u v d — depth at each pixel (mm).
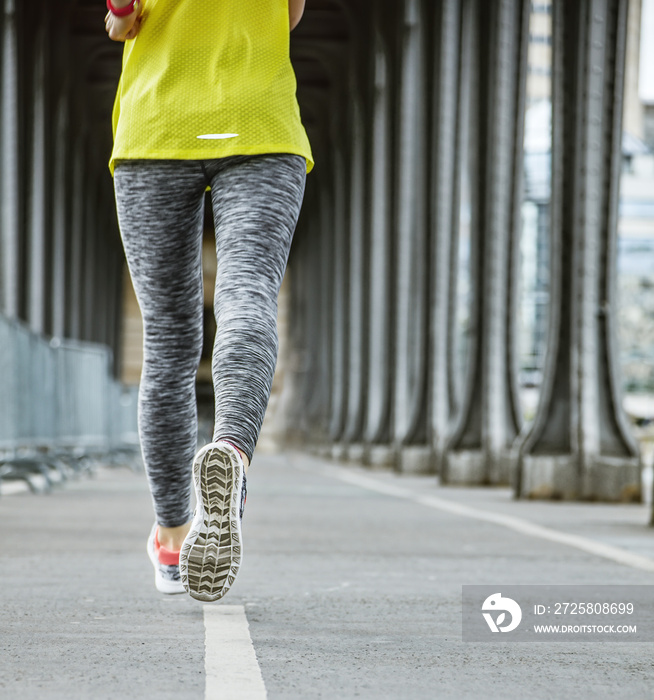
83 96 33625
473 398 16875
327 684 2939
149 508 10898
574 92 13336
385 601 4629
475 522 9453
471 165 17094
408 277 24172
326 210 39906
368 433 26969
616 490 12711
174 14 3586
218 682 2926
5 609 4246
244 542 7402
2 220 20250
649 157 67125
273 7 3584
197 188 3551
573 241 13258
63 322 32281
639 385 65312
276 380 52750
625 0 13141
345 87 34312
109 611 4219
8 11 20391
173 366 3773
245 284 3279
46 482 13859
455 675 3121
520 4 16938
